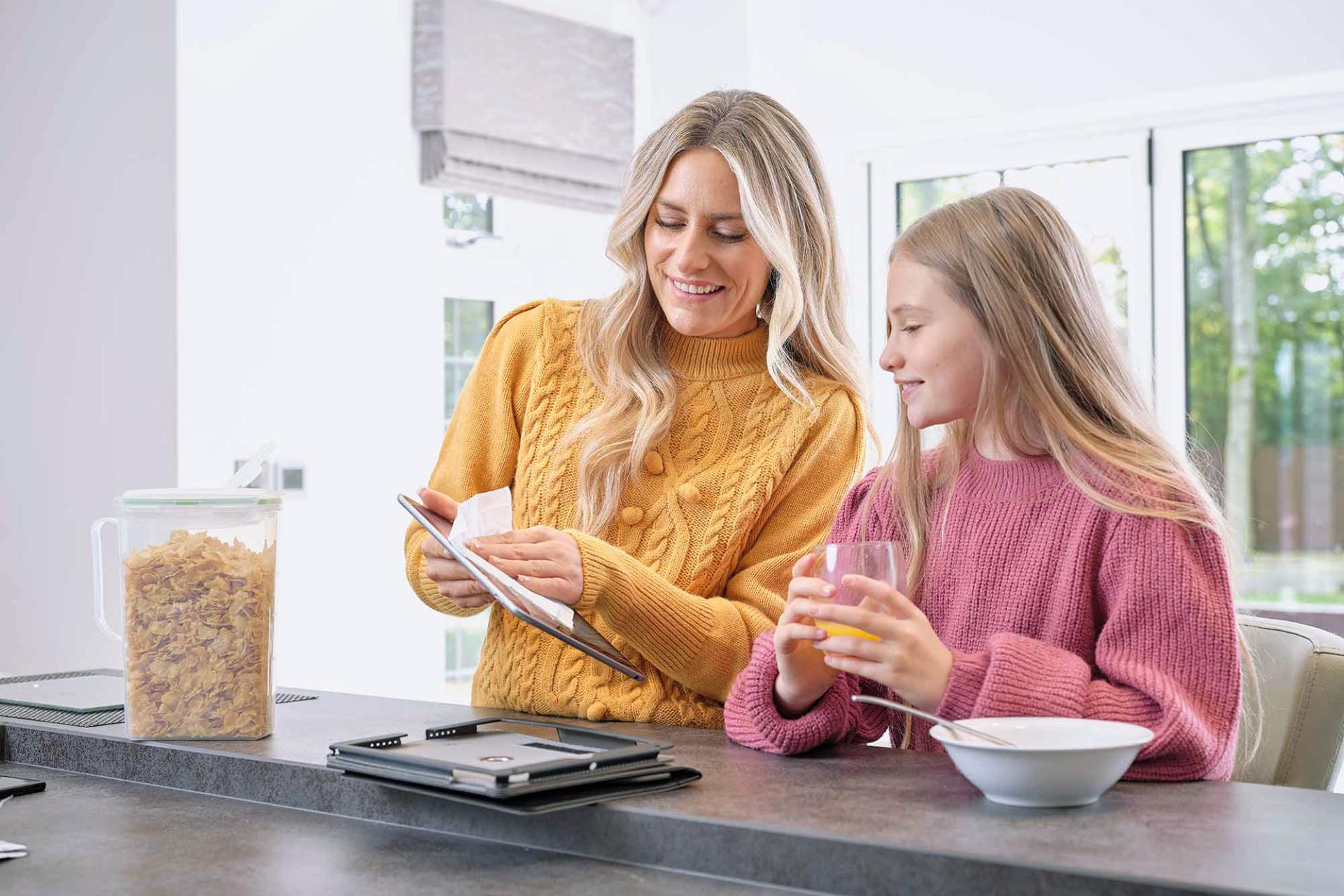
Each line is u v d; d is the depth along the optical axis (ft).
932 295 4.74
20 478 12.14
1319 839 3.32
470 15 12.75
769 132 5.61
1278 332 12.38
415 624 12.67
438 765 3.82
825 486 5.80
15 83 12.17
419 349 12.85
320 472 11.91
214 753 4.47
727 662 5.30
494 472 6.08
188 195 11.00
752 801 3.75
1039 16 12.59
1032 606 4.64
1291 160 12.23
